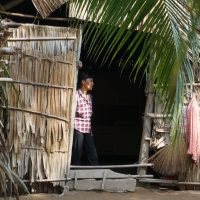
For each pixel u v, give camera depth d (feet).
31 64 21.35
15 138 21.17
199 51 12.89
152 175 23.72
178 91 12.00
